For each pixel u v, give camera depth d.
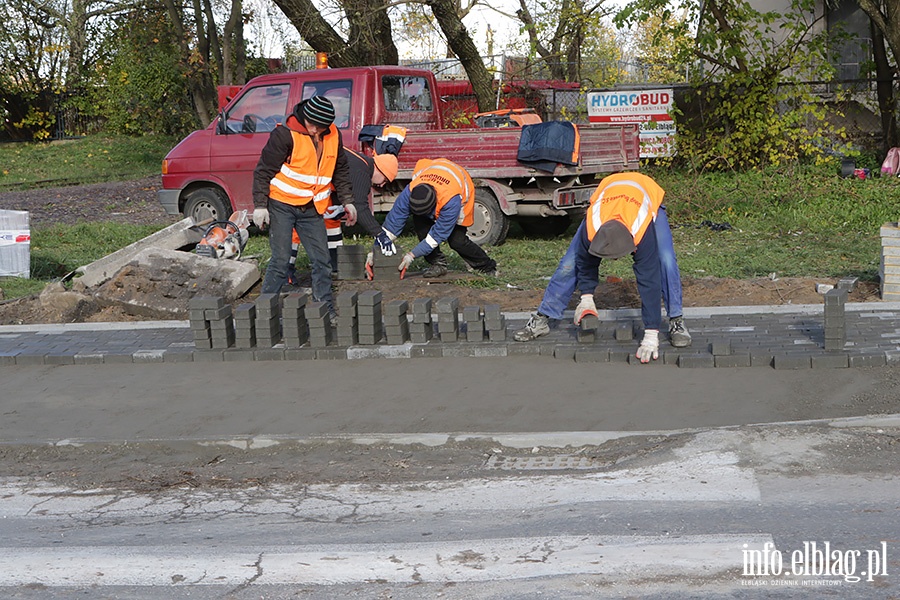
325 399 6.33
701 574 3.63
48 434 5.95
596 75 24.91
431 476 5.10
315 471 5.27
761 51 17.53
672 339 6.87
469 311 7.20
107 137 33.38
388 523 4.43
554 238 13.12
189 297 9.16
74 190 22.42
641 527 4.16
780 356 6.38
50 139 34.53
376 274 9.63
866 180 15.72
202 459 5.60
